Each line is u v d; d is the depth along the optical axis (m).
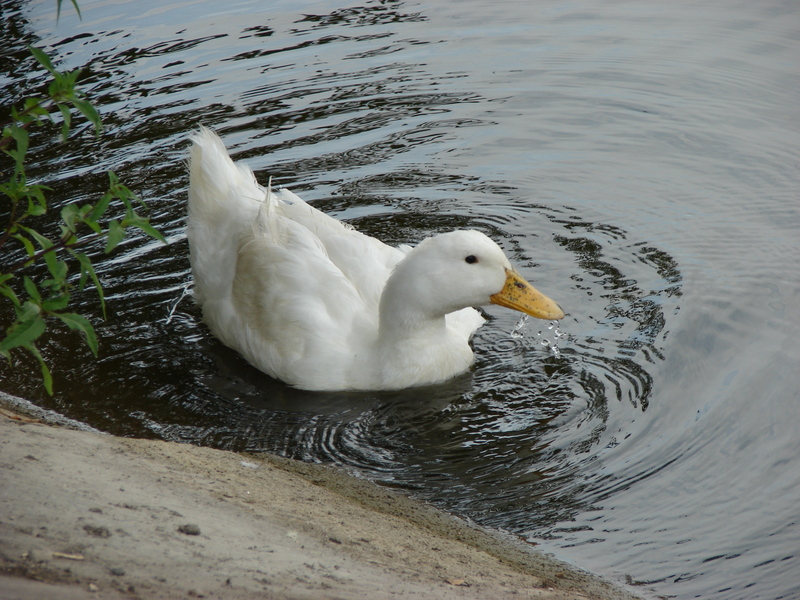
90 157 11.17
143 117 12.09
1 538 3.51
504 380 7.42
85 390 7.22
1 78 13.02
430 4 15.90
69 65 13.53
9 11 15.68
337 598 3.71
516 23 14.92
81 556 3.50
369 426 6.88
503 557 5.16
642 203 10.02
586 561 5.21
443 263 7.18
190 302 8.65
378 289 7.91
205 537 4.09
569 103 12.30
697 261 8.83
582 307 8.30
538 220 9.82
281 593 3.63
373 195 10.36
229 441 6.62
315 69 13.44
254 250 7.96
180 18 15.45
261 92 12.76
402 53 13.92
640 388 7.10
